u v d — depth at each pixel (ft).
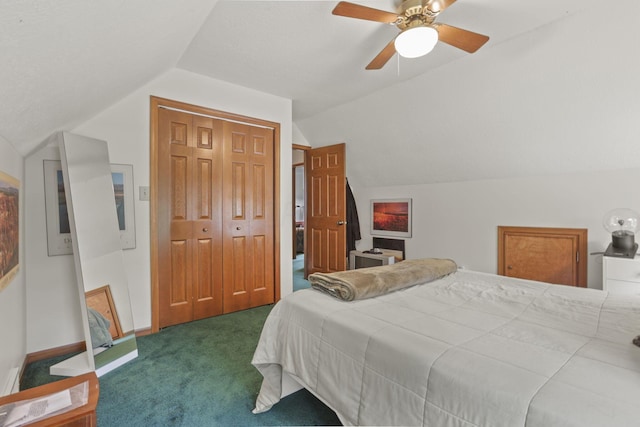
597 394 2.44
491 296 5.22
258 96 10.68
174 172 9.12
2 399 3.18
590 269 9.47
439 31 5.71
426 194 13.34
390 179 14.35
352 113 12.28
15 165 5.96
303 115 13.43
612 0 6.03
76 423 2.97
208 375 6.48
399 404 3.28
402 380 3.30
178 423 5.00
